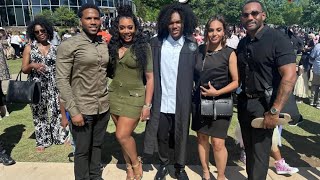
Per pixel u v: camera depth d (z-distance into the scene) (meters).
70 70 3.00
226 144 4.79
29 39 4.46
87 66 3.00
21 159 4.37
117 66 3.26
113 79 3.35
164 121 3.50
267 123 2.68
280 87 2.57
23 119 6.27
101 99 3.20
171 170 3.96
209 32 3.11
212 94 3.15
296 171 3.81
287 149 4.66
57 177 3.80
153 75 3.36
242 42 2.96
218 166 3.43
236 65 3.08
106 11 34.88
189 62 3.31
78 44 2.94
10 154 4.54
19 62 15.82
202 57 3.26
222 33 3.10
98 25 2.98
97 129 3.35
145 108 3.35
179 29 3.26
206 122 3.29
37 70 4.44
